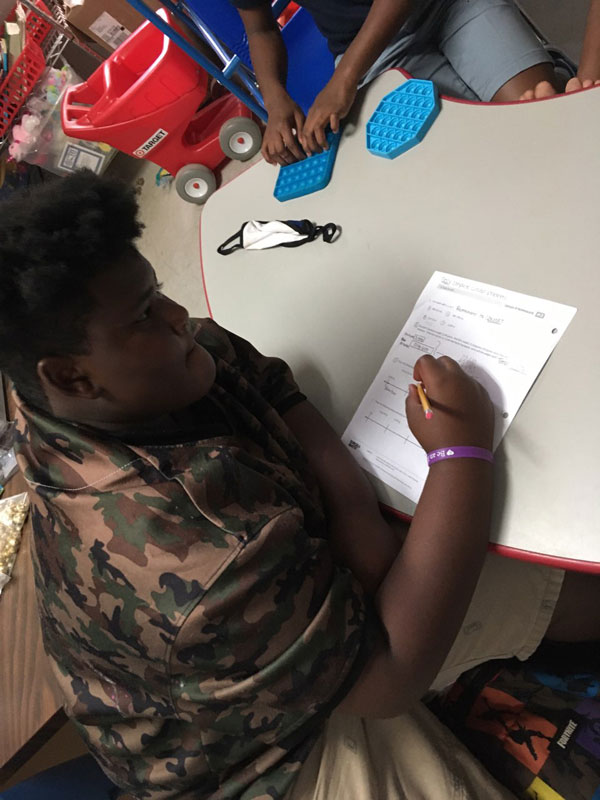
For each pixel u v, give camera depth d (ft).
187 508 1.69
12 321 1.47
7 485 3.87
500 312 2.28
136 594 1.68
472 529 1.99
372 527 2.27
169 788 2.07
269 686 1.74
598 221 2.22
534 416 2.08
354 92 3.10
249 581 1.66
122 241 1.52
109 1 5.97
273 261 3.08
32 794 2.41
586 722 2.40
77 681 2.07
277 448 2.29
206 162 6.29
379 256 2.72
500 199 2.47
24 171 7.00
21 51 6.17
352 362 2.63
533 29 4.37
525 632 2.55
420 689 2.02
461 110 2.76
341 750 2.34
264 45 3.99
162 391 1.79
